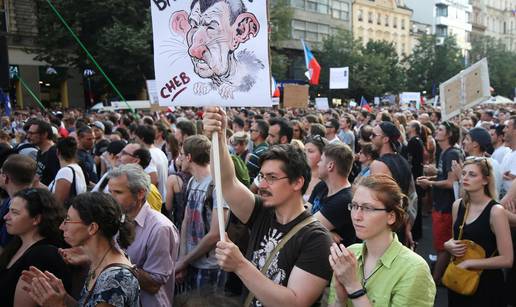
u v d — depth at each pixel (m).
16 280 3.15
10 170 4.16
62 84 35.31
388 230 2.56
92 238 2.76
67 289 3.25
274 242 2.53
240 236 3.85
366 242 2.62
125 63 26.38
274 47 37.47
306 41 50.62
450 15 81.50
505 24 102.19
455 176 5.84
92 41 27.62
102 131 9.68
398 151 5.21
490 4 97.31
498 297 3.88
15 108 26.80
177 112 18.91
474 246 3.88
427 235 8.48
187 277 4.21
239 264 2.25
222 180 2.73
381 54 46.03
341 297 2.45
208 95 2.77
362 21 59.50
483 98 7.10
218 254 2.27
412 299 2.39
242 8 2.78
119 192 3.42
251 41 2.78
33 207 3.22
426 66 51.47
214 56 2.78
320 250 2.40
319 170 4.02
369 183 2.54
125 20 27.12
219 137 2.74
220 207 2.46
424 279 2.43
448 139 6.41
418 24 76.62
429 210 9.80
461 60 52.56
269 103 2.78
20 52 32.34
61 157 5.26
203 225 4.30
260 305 2.52
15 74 28.28
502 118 14.21
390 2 64.19
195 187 4.42
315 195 4.55
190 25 2.77
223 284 4.12
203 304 1.87
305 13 50.53
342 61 44.00
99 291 2.59
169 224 3.52
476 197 3.95
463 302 3.94
